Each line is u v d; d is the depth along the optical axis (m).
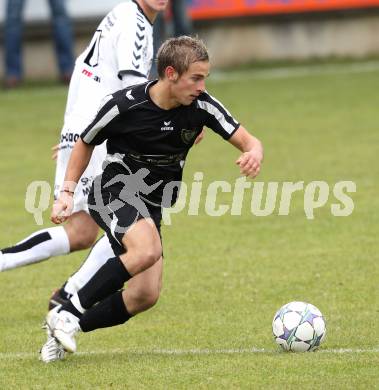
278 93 67.25
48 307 25.31
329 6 80.25
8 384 19.80
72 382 19.77
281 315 21.84
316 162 46.06
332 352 21.48
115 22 25.88
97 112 21.39
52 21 70.88
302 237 33.53
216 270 29.84
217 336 23.45
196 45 20.53
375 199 38.62
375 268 29.33
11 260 25.16
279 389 18.97
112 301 21.44
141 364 20.94
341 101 63.22
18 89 72.38
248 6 79.12
